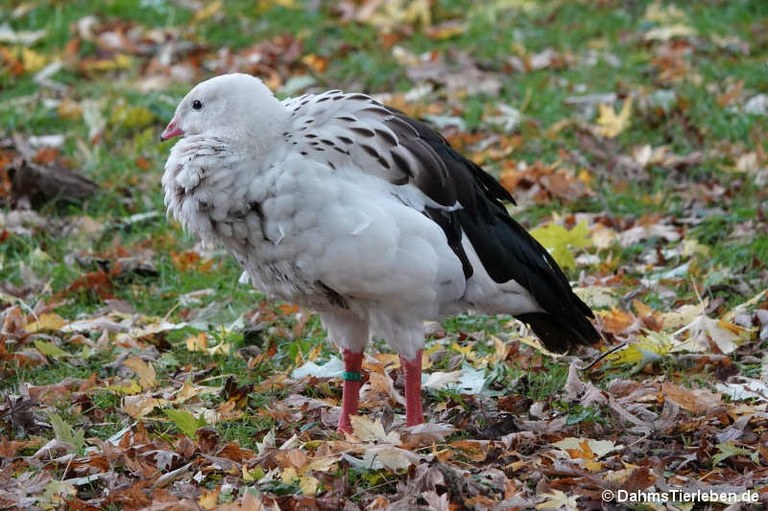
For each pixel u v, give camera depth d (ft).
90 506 25.98
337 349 36.11
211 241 29.60
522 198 46.24
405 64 60.70
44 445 29.50
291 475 26.61
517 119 52.95
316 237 27.76
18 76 59.52
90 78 60.08
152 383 33.40
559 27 65.77
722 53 60.75
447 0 70.59
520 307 30.60
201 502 25.27
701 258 40.96
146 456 28.73
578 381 32.19
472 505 25.18
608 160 49.44
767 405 30.53
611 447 28.14
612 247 42.09
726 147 49.16
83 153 50.21
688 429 29.60
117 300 39.17
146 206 46.91
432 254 28.35
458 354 35.17
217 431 30.22
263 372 34.73
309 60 59.93
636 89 56.24
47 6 67.92
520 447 28.78
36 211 46.19
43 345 34.83
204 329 36.99
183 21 66.54
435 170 28.91
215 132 28.53
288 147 28.25
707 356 33.73
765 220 43.27
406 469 26.78
